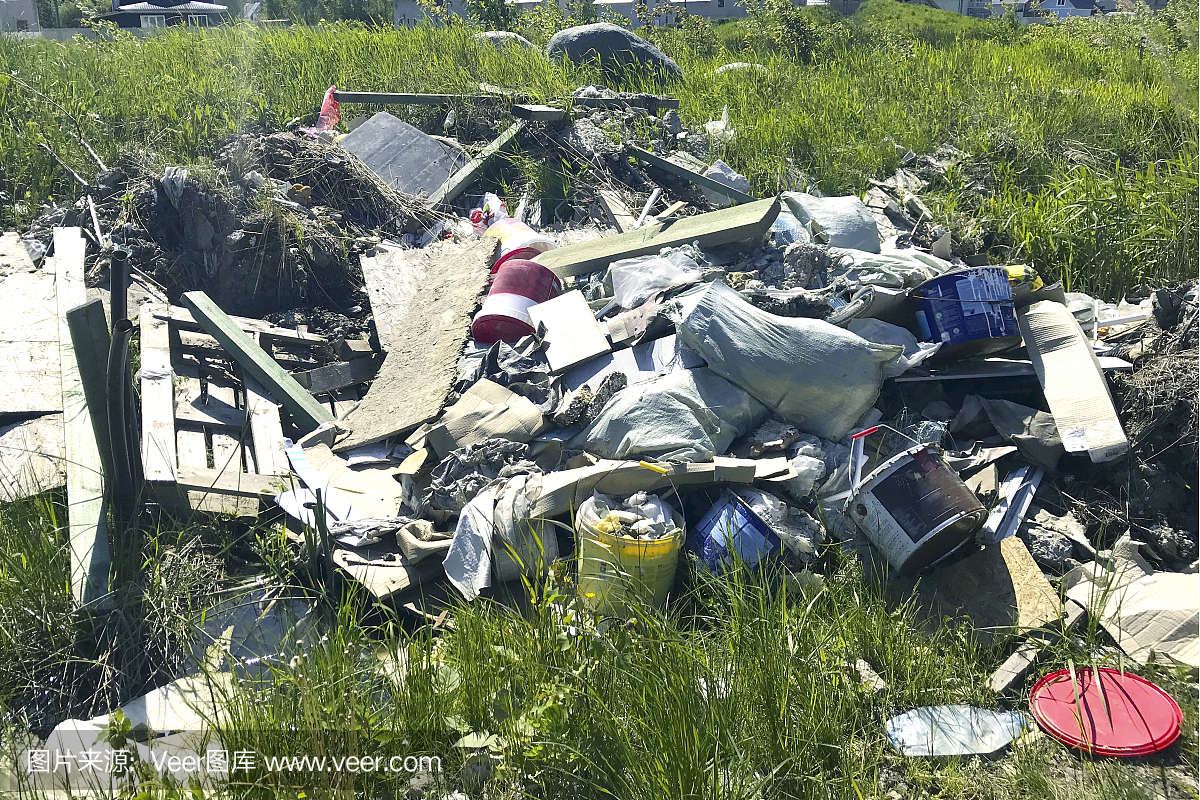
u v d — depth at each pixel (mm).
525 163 8727
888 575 4512
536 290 6078
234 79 10375
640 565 4195
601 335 5574
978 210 8195
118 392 4133
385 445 5418
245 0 31438
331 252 7340
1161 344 5391
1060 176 9180
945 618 4234
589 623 3980
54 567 4367
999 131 9914
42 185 8008
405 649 3986
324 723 3377
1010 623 4254
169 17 34688
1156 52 13336
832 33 15406
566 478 4586
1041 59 14188
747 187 8516
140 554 4363
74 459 4906
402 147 8836
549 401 5188
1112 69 13570
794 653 3795
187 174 7301
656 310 5570
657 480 4586
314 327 7031
